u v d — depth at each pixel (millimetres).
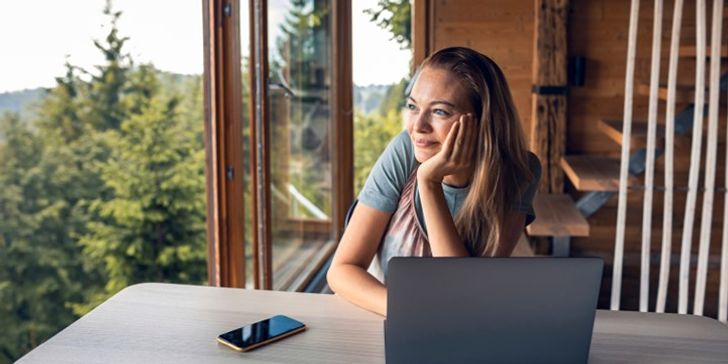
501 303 1182
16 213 3740
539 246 4371
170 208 4891
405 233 1694
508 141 1688
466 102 1650
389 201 1702
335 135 4844
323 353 1311
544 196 4352
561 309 1187
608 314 1525
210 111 2842
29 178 3818
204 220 5094
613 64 4430
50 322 3836
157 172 4824
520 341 1200
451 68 1660
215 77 2791
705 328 1447
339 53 4855
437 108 1652
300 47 4027
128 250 4621
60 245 3986
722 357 1309
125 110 4523
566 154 4527
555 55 4312
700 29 2975
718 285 4367
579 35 4418
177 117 4934
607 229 4551
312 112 4336
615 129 3867
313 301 1584
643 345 1357
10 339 3588
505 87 1692
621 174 3174
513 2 4531
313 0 4277
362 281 1566
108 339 1367
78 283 4125
